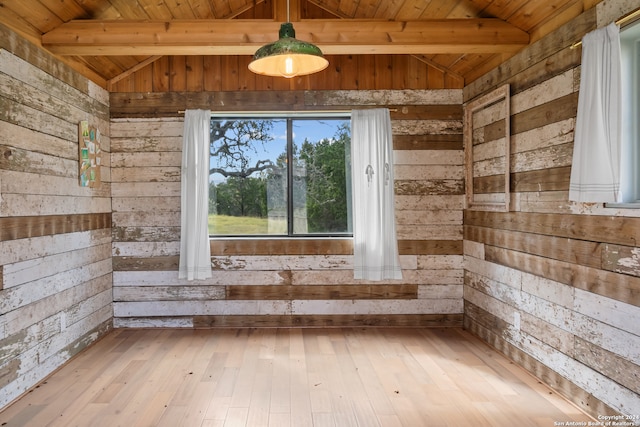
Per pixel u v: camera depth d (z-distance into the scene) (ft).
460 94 13.41
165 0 10.61
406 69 13.35
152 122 13.19
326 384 9.30
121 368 10.18
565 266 8.52
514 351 10.49
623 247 7.04
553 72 8.91
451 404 8.40
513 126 10.44
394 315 13.44
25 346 8.91
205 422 7.73
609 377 7.36
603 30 7.19
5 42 8.39
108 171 13.00
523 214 10.02
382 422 7.74
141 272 13.23
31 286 9.14
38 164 9.43
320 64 7.64
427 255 13.43
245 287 13.32
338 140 13.71
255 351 11.29
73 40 9.73
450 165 13.39
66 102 10.64
